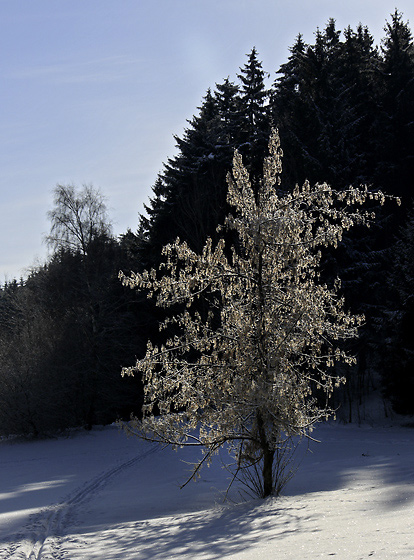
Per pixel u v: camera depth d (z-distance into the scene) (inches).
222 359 463.5
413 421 1143.0
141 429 442.9
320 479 547.5
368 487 443.8
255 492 481.1
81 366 1483.8
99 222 1551.4
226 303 478.6
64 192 1515.7
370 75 1809.8
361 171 1497.3
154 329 1620.3
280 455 498.9
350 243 1316.4
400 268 1162.6
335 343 1236.5
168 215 1621.6
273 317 454.6
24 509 521.3
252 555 240.4
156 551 306.5
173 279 466.0
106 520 451.2
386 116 1609.3
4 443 1342.3
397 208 1552.7
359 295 1364.4
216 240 1432.1
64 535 398.0
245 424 459.5
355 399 1338.6
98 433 1401.3
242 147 1640.0
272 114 1862.7
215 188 1558.8
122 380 1573.6
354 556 198.1
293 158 1439.5
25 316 1732.3
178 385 455.2
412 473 493.4
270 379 434.3
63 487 658.2
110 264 1595.7
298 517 334.3
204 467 733.3
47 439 1350.9
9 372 1364.4
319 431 1114.7
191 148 1701.5
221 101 2322.8
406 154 1588.3
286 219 435.8
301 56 1599.4
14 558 326.6
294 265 469.1
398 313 1122.0
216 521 376.8
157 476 709.9
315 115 1439.5
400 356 1111.6
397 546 202.4
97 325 1510.8
